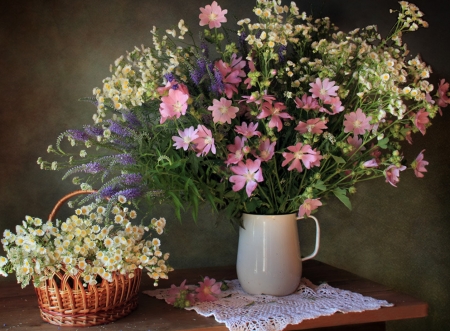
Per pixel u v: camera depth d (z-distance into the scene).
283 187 1.49
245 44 1.55
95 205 1.37
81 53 1.75
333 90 1.36
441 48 2.02
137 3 1.80
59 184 1.75
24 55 1.70
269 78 1.37
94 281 1.24
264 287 1.48
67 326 1.27
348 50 1.44
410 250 2.05
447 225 2.06
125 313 1.33
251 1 1.90
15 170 1.71
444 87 1.59
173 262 1.86
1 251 1.69
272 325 1.26
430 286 2.06
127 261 1.28
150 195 1.29
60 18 1.73
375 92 1.46
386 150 1.96
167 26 1.83
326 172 1.48
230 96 1.36
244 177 1.31
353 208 2.00
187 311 1.38
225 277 1.71
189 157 1.36
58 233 1.27
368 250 2.03
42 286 1.27
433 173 2.05
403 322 2.05
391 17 2.00
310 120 1.33
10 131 1.70
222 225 1.90
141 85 1.37
